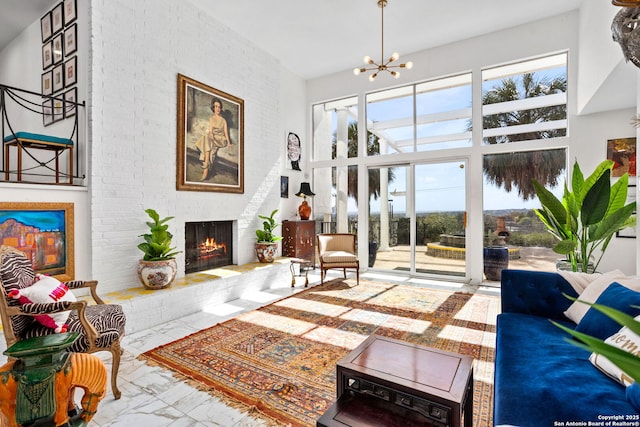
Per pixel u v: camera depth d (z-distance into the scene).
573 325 2.22
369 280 5.34
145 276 3.37
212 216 4.46
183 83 4.03
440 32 4.91
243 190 4.94
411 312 3.70
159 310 3.32
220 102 4.56
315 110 6.76
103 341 2.03
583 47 4.08
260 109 5.32
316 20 4.55
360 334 3.06
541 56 4.66
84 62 3.31
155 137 3.75
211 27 4.45
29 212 2.82
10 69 4.60
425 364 1.56
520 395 1.36
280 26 4.70
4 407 1.20
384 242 6.02
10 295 1.79
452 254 5.35
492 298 4.25
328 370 2.40
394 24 4.67
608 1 3.18
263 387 2.17
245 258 5.02
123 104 3.43
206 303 3.84
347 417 1.35
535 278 2.53
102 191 3.26
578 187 3.38
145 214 3.64
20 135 2.97
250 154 5.12
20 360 1.23
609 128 4.19
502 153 4.98
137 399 2.04
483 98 5.12
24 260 2.06
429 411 1.32
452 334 3.05
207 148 4.36
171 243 3.94
